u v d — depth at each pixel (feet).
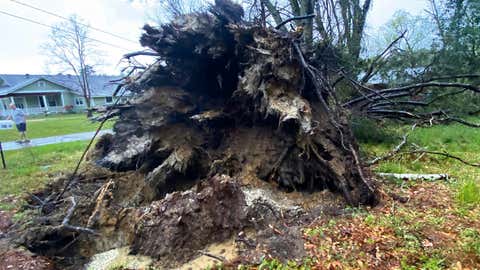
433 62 28.68
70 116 81.10
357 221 9.69
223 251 8.98
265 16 22.06
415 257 7.53
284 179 13.35
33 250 10.47
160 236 9.89
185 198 10.85
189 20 15.49
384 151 20.26
